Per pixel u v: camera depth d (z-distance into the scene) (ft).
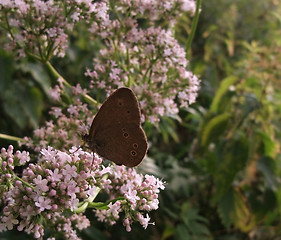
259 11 1.74
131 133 0.58
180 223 1.12
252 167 1.18
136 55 0.81
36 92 1.02
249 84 1.15
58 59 0.88
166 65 0.77
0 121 1.00
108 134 0.59
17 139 0.74
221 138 1.15
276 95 1.12
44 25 0.74
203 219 1.12
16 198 0.51
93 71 0.76
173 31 0.84
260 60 1.21
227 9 1.63
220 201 1.12
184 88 0.79
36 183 0.51
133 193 0.57
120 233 0.96
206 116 1.16
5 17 0.73
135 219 0.57
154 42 0.77
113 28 0.78
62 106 0.81
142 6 0.78
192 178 1.21
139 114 0.57
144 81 0.79
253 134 1.14
